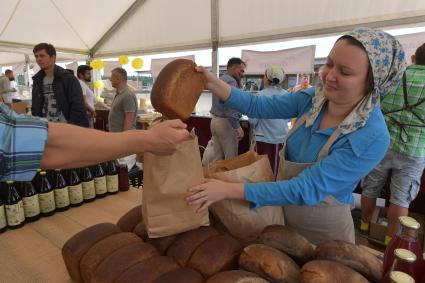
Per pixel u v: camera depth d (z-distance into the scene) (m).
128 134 0.61
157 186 0.70
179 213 0.72
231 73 3.40
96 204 1.30
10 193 1.07
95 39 5.91
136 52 5.51
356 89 0.74
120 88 3.20
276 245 0.68
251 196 0.76
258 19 3.91
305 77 3.71
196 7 4.42
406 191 2.08
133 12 5.14
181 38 4.79
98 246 0.75
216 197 0.74
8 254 0.93
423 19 2.79
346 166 0.79
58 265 0.88
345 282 0.55
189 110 0.80
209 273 0.65
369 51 0.70
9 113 0.51
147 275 0.64
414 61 2.14
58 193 1.20
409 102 1.96
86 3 4.86
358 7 3.14
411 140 1.99
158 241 0.76
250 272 0.60
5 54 8.16
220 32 4.34
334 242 0.67
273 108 1.07
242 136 3.39
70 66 6.80
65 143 0.54
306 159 0.92
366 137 0.78
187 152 0.70
